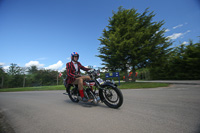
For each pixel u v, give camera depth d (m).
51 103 3.97
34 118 2.48
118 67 14.20
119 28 13.36
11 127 2.07
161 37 13.04
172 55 14.45
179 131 1.70
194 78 13.83
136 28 13.71
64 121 2.24
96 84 3.27
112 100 3.44
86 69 3.64
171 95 4.70
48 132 1.82
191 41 14.46
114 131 1.76
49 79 22.31
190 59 13.82
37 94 6.97
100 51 14.79
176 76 15.88
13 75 19.66
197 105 3.12
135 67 14.72
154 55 12.41
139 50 12.34
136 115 2.44
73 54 3.65
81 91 3.35
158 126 1.88
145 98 4.23
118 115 2.47
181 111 2.63
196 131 1.69
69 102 4.05
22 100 4.91
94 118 2.34
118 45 11.77
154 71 20.09
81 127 1.94
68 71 3.57
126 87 8.80
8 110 3.28
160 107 2.99
